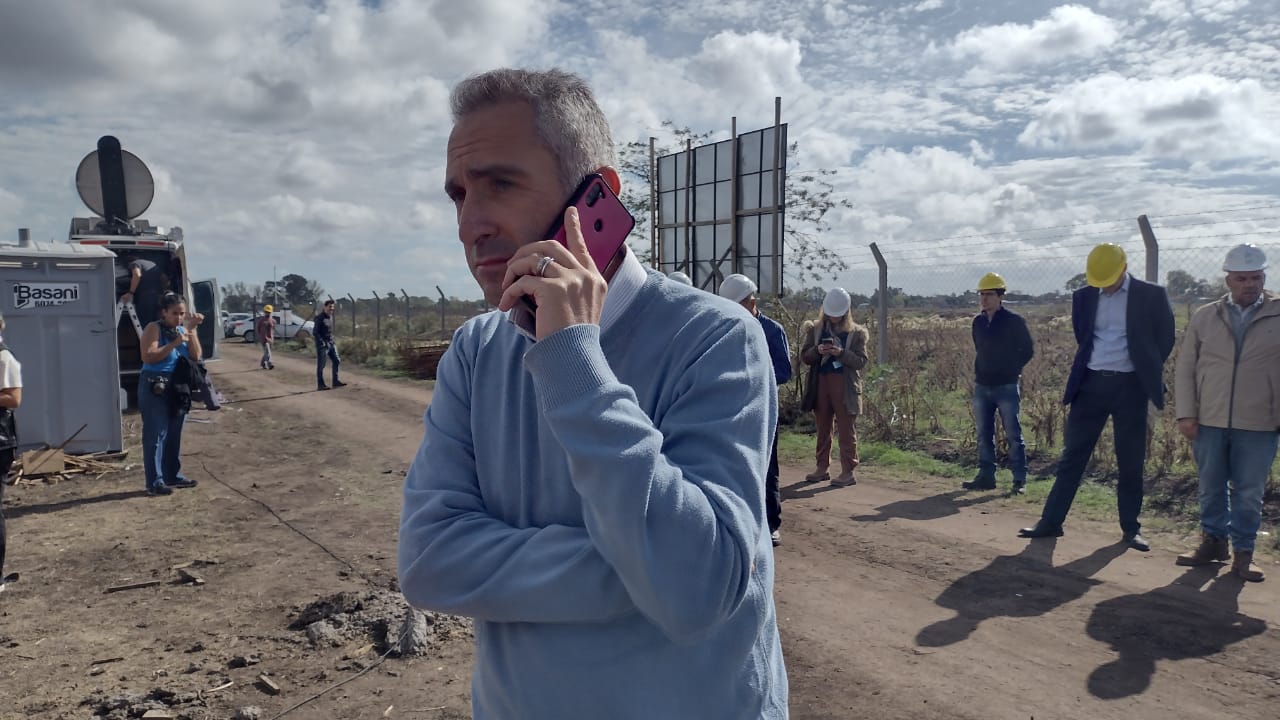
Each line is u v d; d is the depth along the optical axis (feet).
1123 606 15.29
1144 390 18.70
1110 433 28.58
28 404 29.89
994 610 15.29
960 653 13.51
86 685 12.59
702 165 46.93
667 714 3.58
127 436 36.19
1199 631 14.07
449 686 12.41
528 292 3.32
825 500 23.90
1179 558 17.60
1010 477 26.40
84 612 15.66
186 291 44.42
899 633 14.35
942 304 47.62
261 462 31.07
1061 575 17.08
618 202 3.75
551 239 3.43
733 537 3.25
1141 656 13.20
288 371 73.41
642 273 4.01
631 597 3.25
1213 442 17.07
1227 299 17.02
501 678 3.87
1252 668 12.66
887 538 19.90
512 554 3.73
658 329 3.80
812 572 17.52
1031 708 11.66
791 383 37.99
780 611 15.43
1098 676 12.57
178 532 21.16
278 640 14.15
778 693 4.04
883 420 32.53
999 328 24.44
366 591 15.88
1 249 28.99
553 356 3.22
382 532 20.85
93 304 30.78
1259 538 19.08
